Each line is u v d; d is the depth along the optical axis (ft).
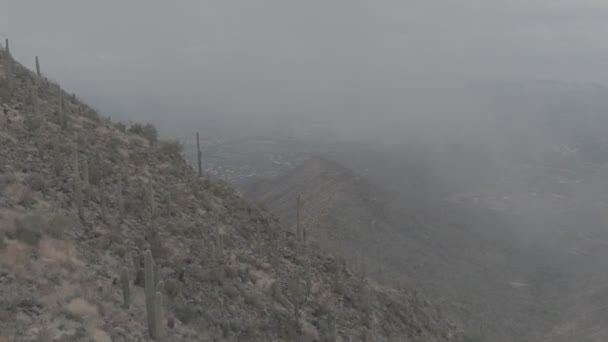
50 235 67.92
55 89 131.44
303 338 85.56
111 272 68.39
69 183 86.79
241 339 73.77
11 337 44.32
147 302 56.90
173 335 61.31
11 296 50.55
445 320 178.70
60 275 59.98
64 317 51.47
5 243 59.62
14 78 118.52
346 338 98.58
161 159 126.21
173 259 83.10
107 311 56.85
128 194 97.96
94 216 82.33
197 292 78.38
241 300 85.35
